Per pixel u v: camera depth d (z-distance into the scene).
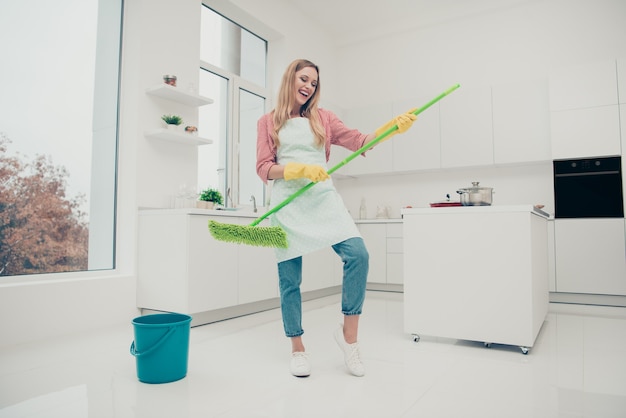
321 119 1.96
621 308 3.46
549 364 1.94
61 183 2.75
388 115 4.71
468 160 4.27
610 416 1.38
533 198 4.22
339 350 2.21
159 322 1.89
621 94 3.56
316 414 1.39
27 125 2.58
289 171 1.72
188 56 3.29
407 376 1.78
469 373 1.82
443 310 2.29
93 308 2.68
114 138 3.01
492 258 2.19
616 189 3.56
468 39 4.57
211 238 2.86
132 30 3.00
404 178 4.88
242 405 1.47
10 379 1.75
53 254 2.70
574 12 4.11
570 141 3.71
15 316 2.33
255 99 4.25
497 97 4.18
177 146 3.20
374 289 4.59
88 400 1.52
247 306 3.28
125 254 2.96
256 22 4.05
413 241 2.37
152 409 1.44
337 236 1.75
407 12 4.66
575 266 3.65
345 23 4.90
